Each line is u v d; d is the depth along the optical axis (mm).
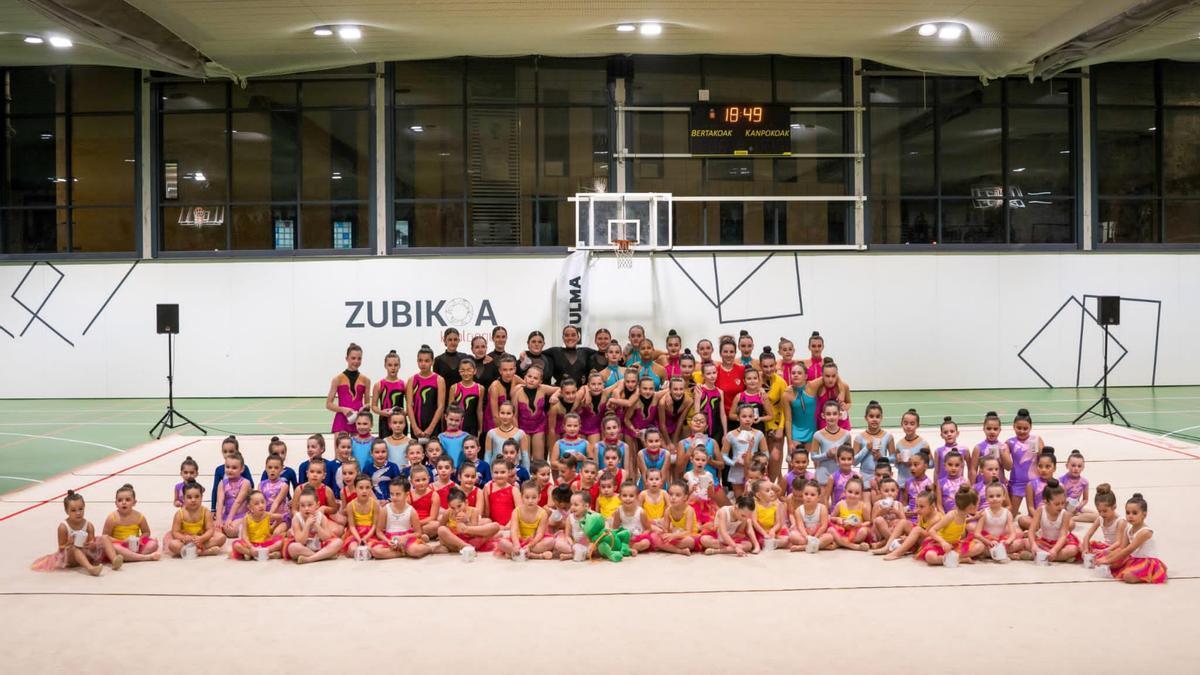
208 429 14648
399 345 18609
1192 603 6195
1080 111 18953
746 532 7828
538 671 5062
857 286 18594
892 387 18703
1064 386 18984
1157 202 19281
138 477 10789
